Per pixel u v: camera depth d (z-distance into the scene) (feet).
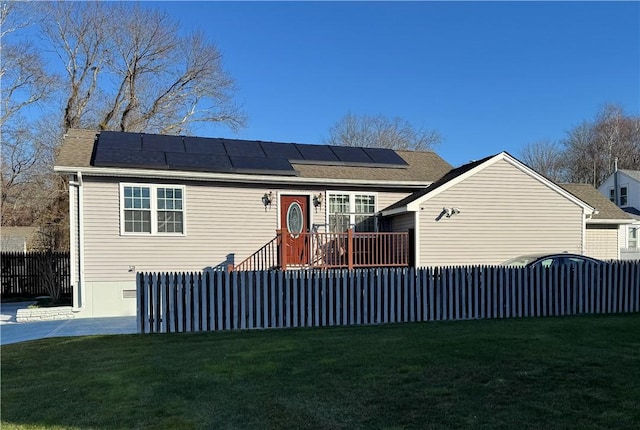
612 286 37.96
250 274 32.50
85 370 21.53
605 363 20.39
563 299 36.78
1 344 28.71
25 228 108.47
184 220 44.57
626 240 90.27
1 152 104.73
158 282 31.37
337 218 50.08
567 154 170.81
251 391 17.58
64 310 40.42
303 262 44.06
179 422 14.65
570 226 49.57
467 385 17.66
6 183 107.76
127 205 42.83
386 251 46.73
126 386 18.69
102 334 31.45
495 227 47.60
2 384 19.40
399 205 48.32
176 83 107.76
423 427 13.83
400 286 34.58
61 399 17.21
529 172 48.55
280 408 15.67
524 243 48.21
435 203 46.11
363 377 18.98
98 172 41.04
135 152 45.01
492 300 35.78
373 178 50.75
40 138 105.09
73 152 44.11
